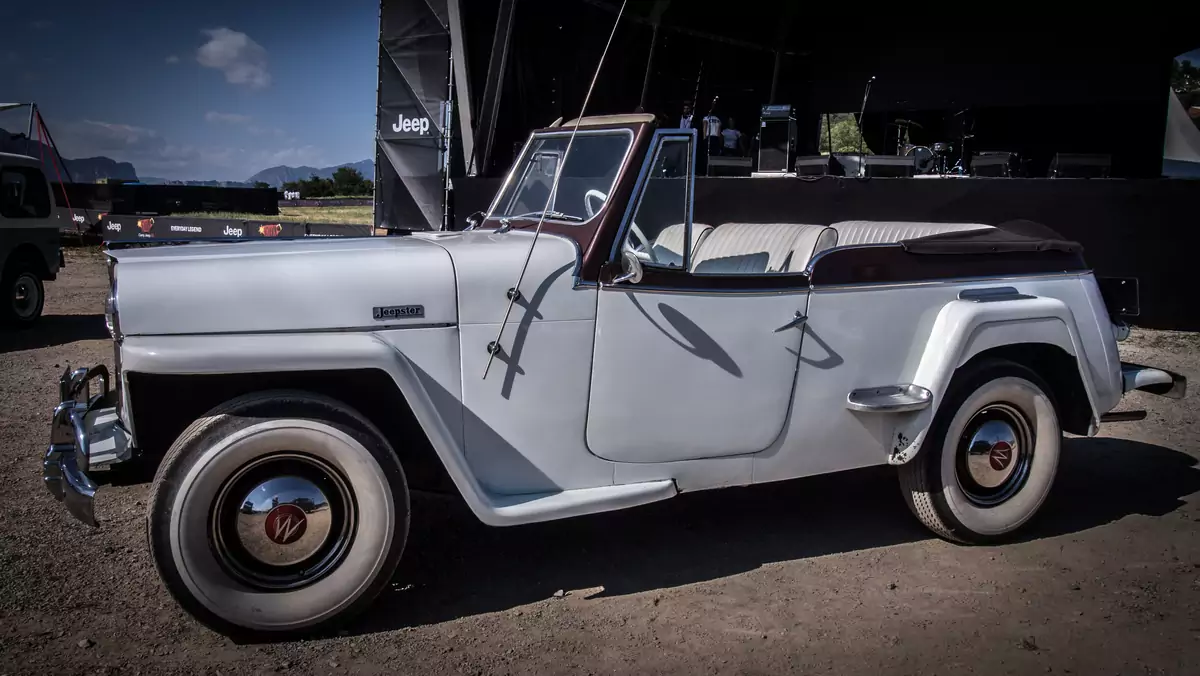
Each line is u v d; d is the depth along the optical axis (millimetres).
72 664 2559
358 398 3084
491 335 2895
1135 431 5637
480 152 11258
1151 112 12539
